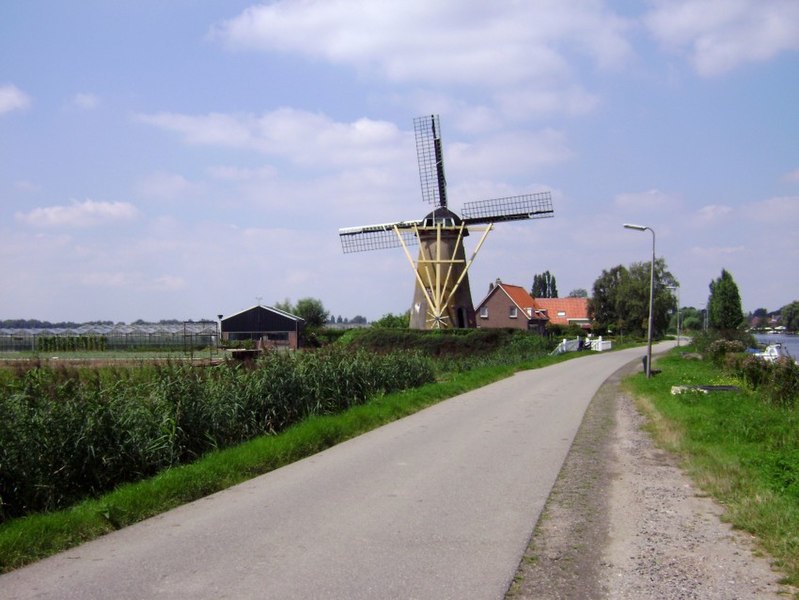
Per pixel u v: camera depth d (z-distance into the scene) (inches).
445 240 2102.6
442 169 2178.9
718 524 322.0
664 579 250.7
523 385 1098.7
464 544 290.8
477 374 1210.6
